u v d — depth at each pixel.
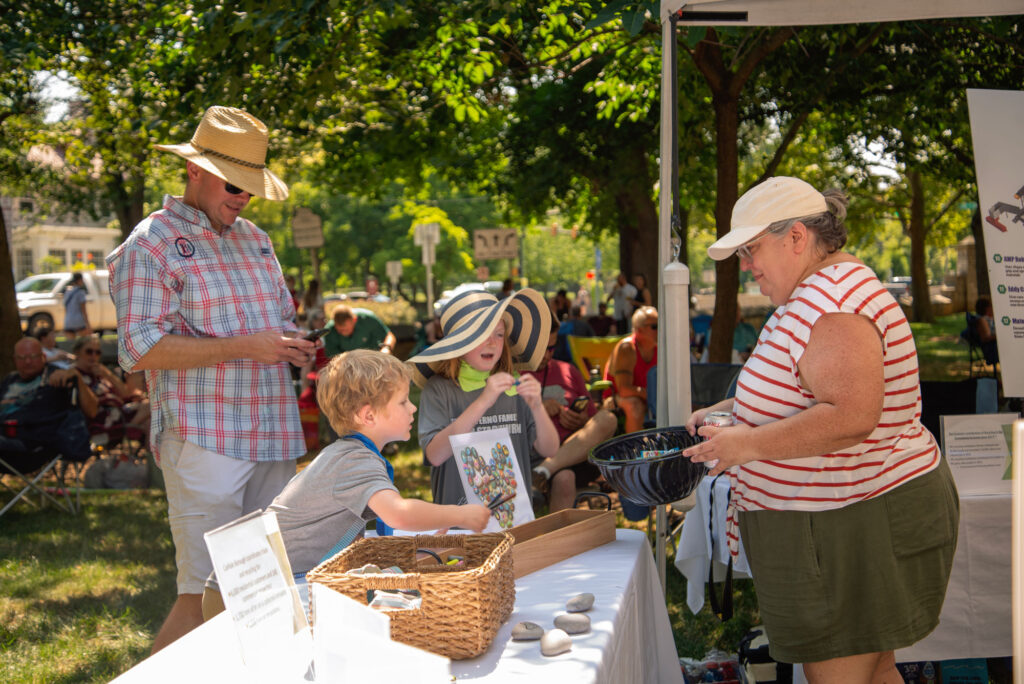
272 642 1.56
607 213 15.93
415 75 8.47
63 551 6.12
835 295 2.13
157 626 4.66
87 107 11.39
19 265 42.16
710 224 24.58
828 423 2.08
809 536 2.21
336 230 40.88
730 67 6.90
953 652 3.22
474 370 3.24
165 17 7.16
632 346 6.61
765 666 3.26
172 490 3.07
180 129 7.28
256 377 3.13
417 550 2.10
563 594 2.15
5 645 4.38
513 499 2.90
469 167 13.71
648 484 2.45
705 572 3.97
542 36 7.30
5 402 6.92
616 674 1.92
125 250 3.02
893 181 21.14
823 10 3.57
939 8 3.56
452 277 48.00
